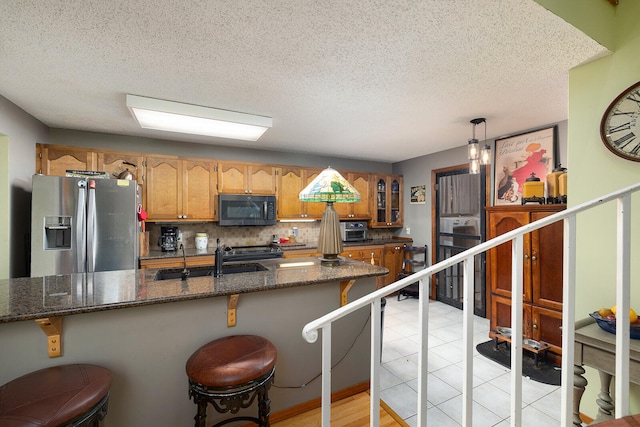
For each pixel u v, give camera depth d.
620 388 0.89
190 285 1.69
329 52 1.73
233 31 1.53
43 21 1.44
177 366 1.65
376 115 2.82
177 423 1.65
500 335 2.74
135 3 1.32
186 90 2.28
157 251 3.71
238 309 1.80
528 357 2.64
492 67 1.89
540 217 2.56
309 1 1.30
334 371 2.10
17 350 1.36
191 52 1.73
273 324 1.90
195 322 1.69
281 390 1.91
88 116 2.89
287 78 2.07
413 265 4.87
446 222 4.38
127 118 2.95
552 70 1.92
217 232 4.23
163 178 3.62
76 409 1.07
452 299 4.24
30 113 2.80
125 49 1.70
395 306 4.20
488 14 1.38
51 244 2.67
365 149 4.34
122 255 2.87
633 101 1.61
